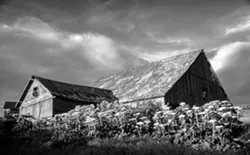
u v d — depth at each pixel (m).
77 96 20.09
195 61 21.34
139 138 8.28
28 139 10.48
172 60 23.06
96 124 9.23
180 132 7.72
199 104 20.12
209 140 7.00
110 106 11.65
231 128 7.41
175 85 17.98
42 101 20.02
